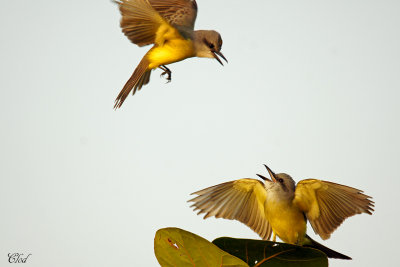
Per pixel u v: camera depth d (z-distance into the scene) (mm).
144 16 10016
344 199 8289
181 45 10578
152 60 10781
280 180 8891
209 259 5980
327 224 8555
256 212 8984
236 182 8906
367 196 8031
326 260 6043
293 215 8641
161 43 10531
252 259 6191
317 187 8492
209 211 8711
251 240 5969
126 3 9820
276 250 6047
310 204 8641
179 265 6023
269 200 8758
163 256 6055
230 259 5941
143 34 10328
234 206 8891
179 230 5926
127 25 10141
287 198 8664
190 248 5984
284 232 8789
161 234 5988
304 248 5883
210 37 11016
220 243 6102
